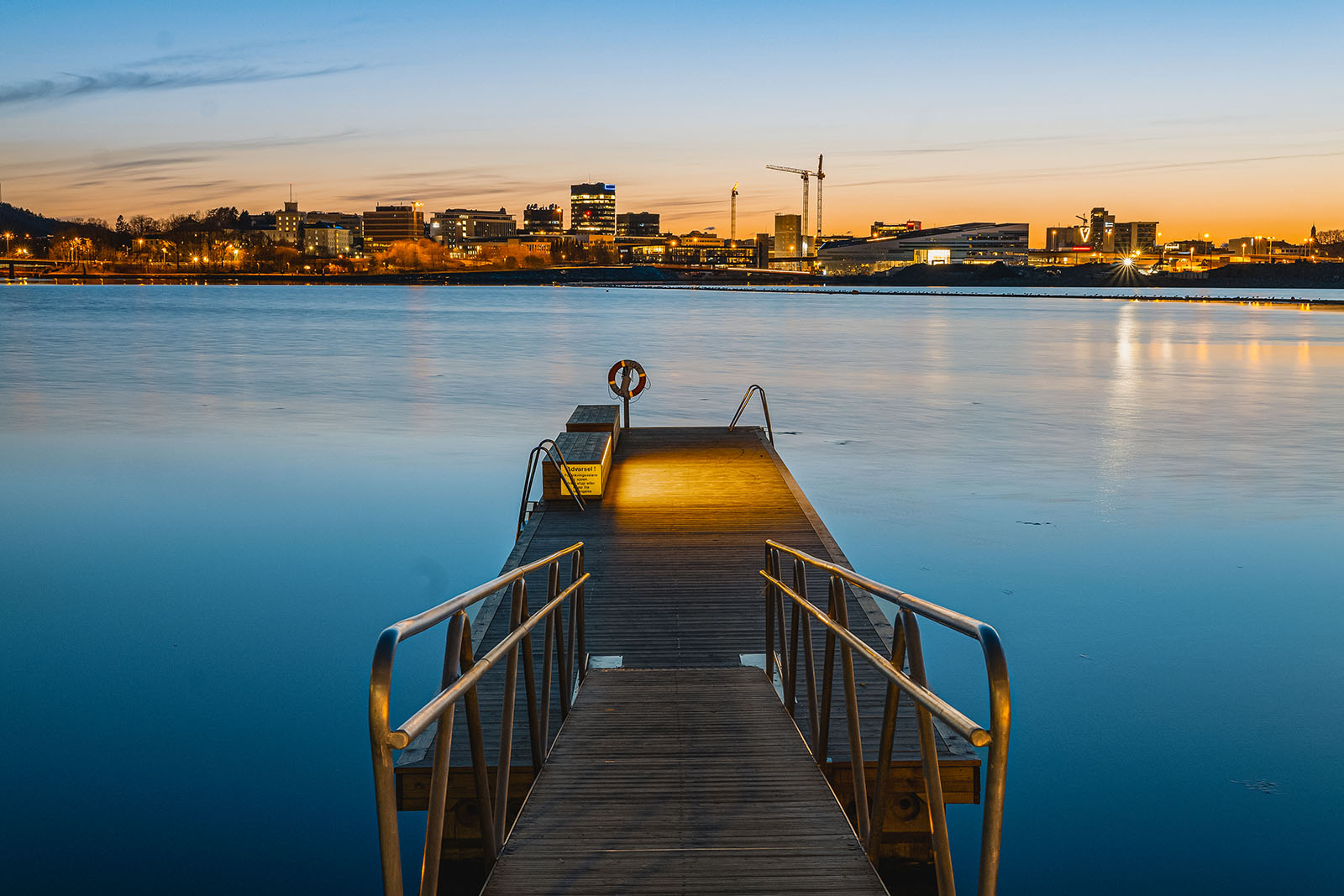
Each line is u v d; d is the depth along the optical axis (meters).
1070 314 110.94
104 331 69.94
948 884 3.44
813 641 9.44
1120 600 13.20
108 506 19.05
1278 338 69.62
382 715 2.76
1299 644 11.51
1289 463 23.06
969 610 12.84
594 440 17.55
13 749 9.09
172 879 7.14
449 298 165.25
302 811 8.09
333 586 14.20
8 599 13.52
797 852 4.40
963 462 23.45
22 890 6.99
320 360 49.12
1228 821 7.82
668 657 9.10
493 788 6.66
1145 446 25.48
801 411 32.50
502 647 4.08
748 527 14.11
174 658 11.35
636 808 4.92
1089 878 7.21
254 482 21.20
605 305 135.12
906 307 130.25
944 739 7.06
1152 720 9.56
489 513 18.66
